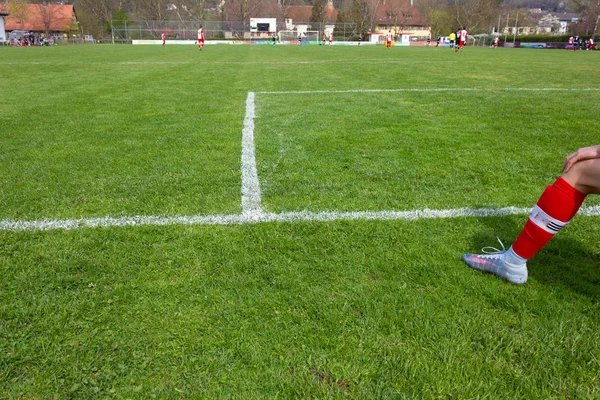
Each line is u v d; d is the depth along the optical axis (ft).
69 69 48.73
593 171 6.15
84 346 5.84
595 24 166.71
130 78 39.47
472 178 12.59
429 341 5.90
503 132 18.26
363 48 129.39
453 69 49.37
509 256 7.18
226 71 46.68
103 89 31.89
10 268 7.70
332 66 53.83
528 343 5.85
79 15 218.59
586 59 74.74
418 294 6.92
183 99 27.17
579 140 17.01
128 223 9.50
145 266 7.77
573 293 6.97
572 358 5.61
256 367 5.46
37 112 22.81
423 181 12.28
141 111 23.11
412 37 234.17
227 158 14.39
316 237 8.84
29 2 218.38
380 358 5.62
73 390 5.14
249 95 28.81
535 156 14.80
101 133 17.95
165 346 5.82
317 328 6.15
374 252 8.24
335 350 5.73
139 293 6.96
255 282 7.23
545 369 5.43
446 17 235.61
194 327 6.17
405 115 21.83
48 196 11.06
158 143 16.33
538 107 24.32
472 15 219.20
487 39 200.85
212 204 10.55
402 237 8.86
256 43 180.65
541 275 7.52
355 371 5.39
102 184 11.94
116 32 181.57
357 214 9.97
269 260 7.93
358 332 6.07
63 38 190.39
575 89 31.94
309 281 7.27
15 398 5.06
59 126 19.34
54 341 5.92
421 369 5.43
